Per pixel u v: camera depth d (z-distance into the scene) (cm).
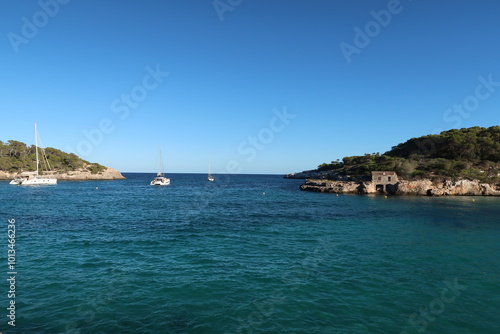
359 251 2192
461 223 3534
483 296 1405
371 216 4075
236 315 1191
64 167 14512
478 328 1123
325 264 1866
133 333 1045
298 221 3606
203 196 7250
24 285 1446
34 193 7100
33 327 1064
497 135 9788
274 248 2261
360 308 1268
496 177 7819
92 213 3962
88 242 2334
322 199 6644
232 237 2634
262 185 13525
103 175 15888
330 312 1227
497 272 1741
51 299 1297
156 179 12488
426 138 11100
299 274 1675
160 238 2531
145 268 1738
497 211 4666
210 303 1293
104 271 1670
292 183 15912
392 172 8112
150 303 1282
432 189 7512
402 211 4616
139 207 4794
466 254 2130
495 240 2600
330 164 16312
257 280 1574
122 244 2294
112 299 1310
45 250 2077
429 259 1998
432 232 2961
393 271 1747
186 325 1109
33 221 3250
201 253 2083
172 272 1677
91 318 1141
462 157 9625
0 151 13638
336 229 3092
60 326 1077
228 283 1523
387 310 1254
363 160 12450
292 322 1141
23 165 12950
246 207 5034
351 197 7188
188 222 3403
